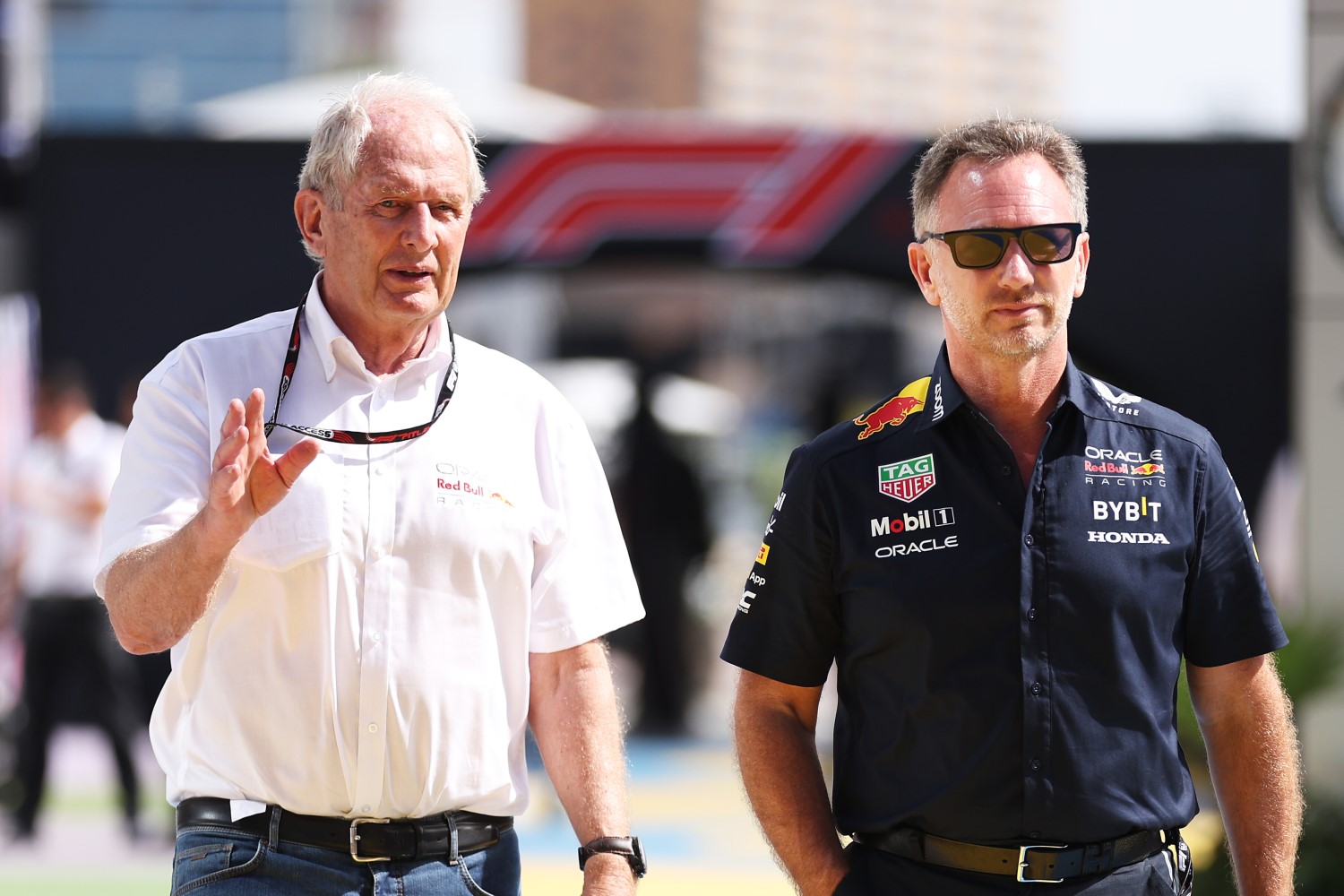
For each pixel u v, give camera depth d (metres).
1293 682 19.12
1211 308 27.14
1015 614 8.42
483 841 8.86
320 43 190.00
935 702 8.45
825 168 27.14
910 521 8.67
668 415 38.44
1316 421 21.83
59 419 23.88
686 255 27.22
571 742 9.11
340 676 8.48
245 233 27.44
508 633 9.00
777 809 9.01
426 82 8.98
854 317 47.91
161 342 27.41
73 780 28.34
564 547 9.28
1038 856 8.27
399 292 8.64
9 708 27.19
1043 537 8.48
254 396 7.73
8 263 27.89
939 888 8.40
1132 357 27.28
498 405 9.19
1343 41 21.84
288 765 8.47
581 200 27.17
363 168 8.59
